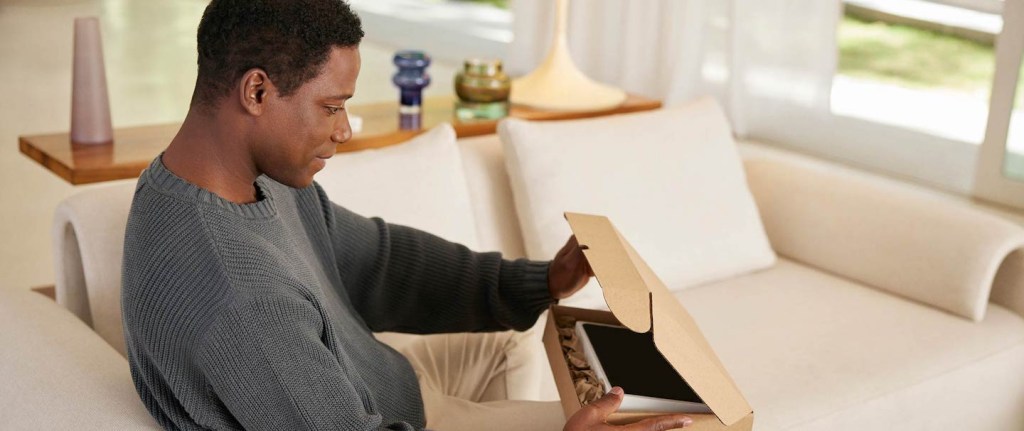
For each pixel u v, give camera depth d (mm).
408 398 1433
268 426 1062
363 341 1383
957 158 3689
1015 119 3467
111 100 5094
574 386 1358
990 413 2107
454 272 1593
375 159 1902
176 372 1070
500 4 7984
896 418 1893
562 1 3119
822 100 3980
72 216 1573
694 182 2258
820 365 1922
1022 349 2135
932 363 1981
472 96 2873
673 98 4203
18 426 1173
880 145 3875
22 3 7867
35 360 1292
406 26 7219
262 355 1036
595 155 2158
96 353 1351
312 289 1141
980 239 2164
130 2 8297
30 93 5102
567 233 2078
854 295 2262
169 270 1040
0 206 3539
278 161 1097
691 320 1443
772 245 2506
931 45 3682
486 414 1572
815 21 3916
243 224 1081
